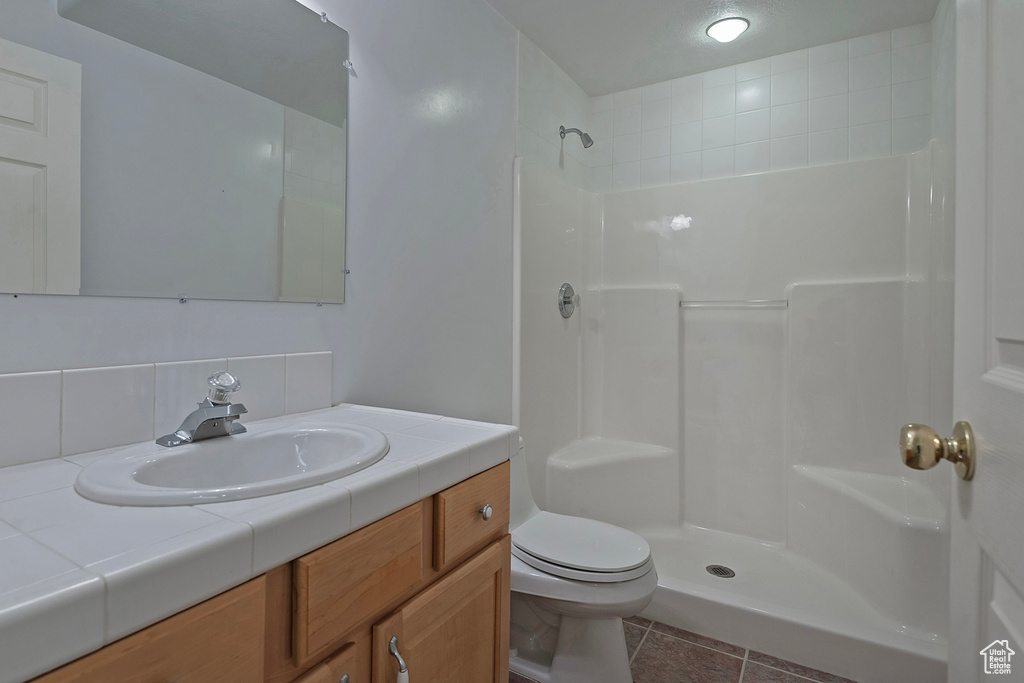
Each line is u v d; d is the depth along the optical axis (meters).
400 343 1.58
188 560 0.51
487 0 2.02
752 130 2.53
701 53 2.45
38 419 0.83
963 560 0.63
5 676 0.39
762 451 2.38
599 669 1.51
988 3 0.58
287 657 0.62
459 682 0.90
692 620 1.84
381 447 0.86
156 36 1.00
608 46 2.38
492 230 2.05
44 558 0.49
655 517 2.48
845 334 2.21
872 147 2.29
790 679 1.60
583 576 1.38
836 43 2.36
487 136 2.02
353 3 1.41
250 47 1.16
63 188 0.87
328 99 1.34
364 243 1.45
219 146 1.10
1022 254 0.49
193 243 1.05
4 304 0.81
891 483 2.05
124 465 0.77
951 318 1.73
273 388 1.19
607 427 2.74
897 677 1.53
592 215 2.81
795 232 2.35
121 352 0.95
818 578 2.02
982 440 0.57
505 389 2.14
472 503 0.94
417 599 0.81
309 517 0.64
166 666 0.49
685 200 2.59
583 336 2.73
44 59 0.85
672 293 2.57
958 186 0.66
